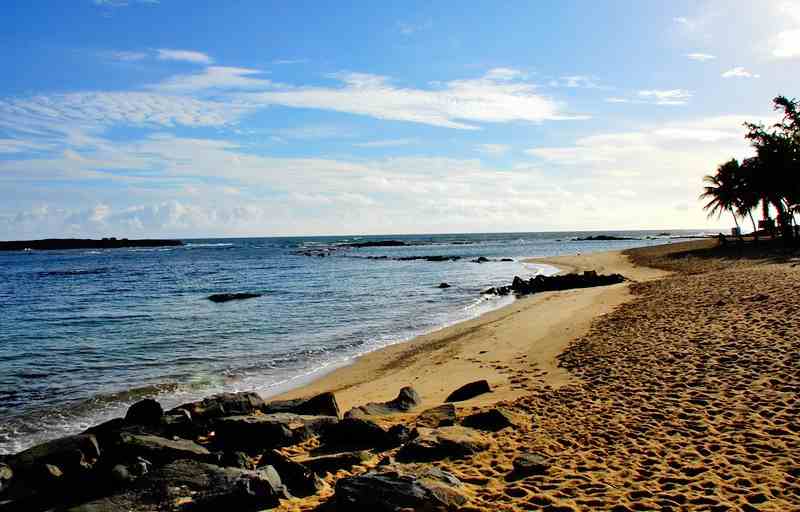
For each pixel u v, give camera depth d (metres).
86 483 7.32
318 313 28.61
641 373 11.66
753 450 7.22
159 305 32.88
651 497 6.06
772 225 53.78
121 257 105.56
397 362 16.58
